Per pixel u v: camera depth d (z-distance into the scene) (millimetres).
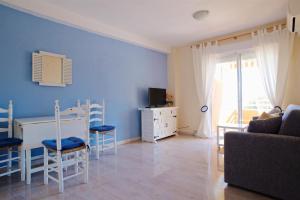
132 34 4152
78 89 3385
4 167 2514
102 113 3633
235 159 2068
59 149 2008
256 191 1949
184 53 5125
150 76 4832
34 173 2561
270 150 1834
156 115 4316
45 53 2939
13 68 2650
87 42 3523
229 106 4484
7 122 2609
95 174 2477
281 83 3471
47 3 2828
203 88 4594
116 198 1887
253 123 2043
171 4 2889
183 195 1933
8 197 1915
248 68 4168
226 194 1944
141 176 2404
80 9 3033
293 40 3396
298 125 1770
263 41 3697
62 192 2010
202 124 4668
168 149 3646
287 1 2828
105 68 3822
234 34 4168
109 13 3172
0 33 2539
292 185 1716
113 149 3670
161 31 4020
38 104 2898
